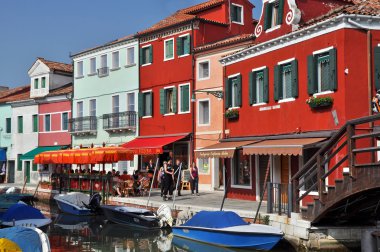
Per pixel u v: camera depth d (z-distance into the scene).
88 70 34.97
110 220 20.81
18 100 40.66
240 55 21.64
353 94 16.09
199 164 26.58
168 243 16.03
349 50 16.11
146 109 30.59
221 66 25.36
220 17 29.55
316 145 16.05
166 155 28.83
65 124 36.97
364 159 15.77
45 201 30.20
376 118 11.12
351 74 16.09
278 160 19.86
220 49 25.39
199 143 26.61
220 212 15.15
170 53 28.81
